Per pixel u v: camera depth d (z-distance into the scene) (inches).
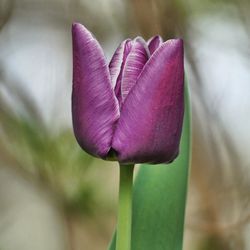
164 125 21.0
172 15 33.5
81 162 32.7
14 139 33.1
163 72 20.8
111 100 21.2
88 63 21.1
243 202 33.8
